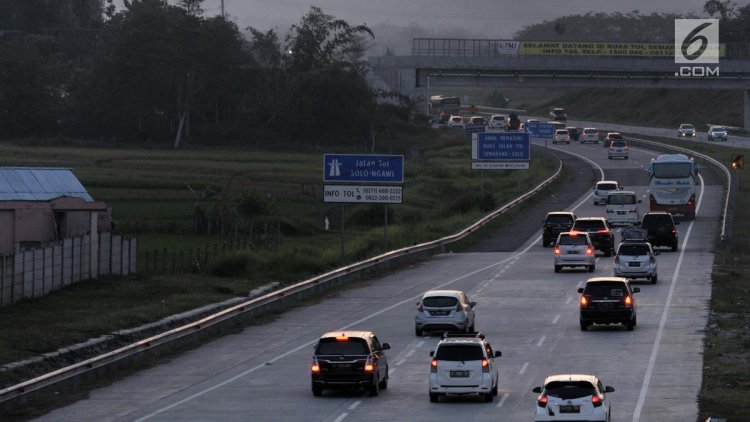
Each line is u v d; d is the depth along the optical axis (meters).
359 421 93.88
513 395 104.44
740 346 128.12
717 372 113.31
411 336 141.12
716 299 163.50
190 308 166.25
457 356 101.38
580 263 194.12
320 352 105.38
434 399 101.94
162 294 179.12
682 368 116.06
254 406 102.06
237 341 143.38
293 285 178.62
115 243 196.00
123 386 115.44
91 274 189.25
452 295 140.38
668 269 195.62
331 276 192.75
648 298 165.62
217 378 118.50
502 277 193.50
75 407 104.25
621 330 141.38
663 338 134.50
